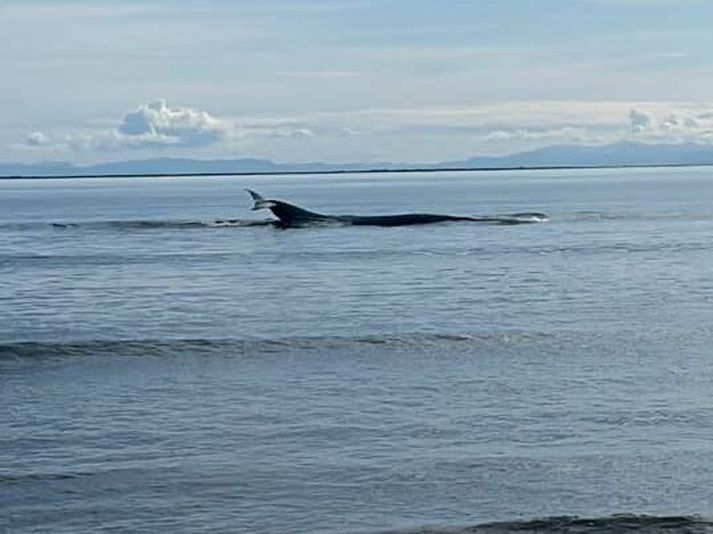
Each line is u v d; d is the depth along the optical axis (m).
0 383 28.95
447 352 32.91
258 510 18.42
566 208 123.19
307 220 88.56
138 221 101.25
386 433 23.19
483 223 90.12
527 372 29.55
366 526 17.61
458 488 19.53
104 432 23.44
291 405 25.91
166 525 17.75
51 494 19.27
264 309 42.84
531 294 46.38
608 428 23.39
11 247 73.00
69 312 42.66
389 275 53.94
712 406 25.25
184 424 24.12
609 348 33.09
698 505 18.58
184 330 37.62
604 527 17.39
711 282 50.41
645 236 77.50
